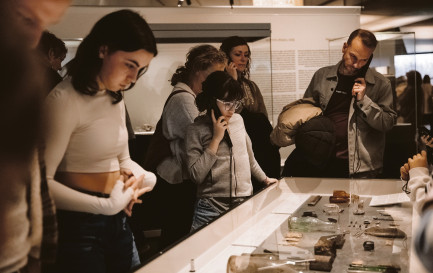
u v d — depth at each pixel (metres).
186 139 3.02
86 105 1.99
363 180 2.95
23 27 0.76
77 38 4.36
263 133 4.16
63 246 1.99
